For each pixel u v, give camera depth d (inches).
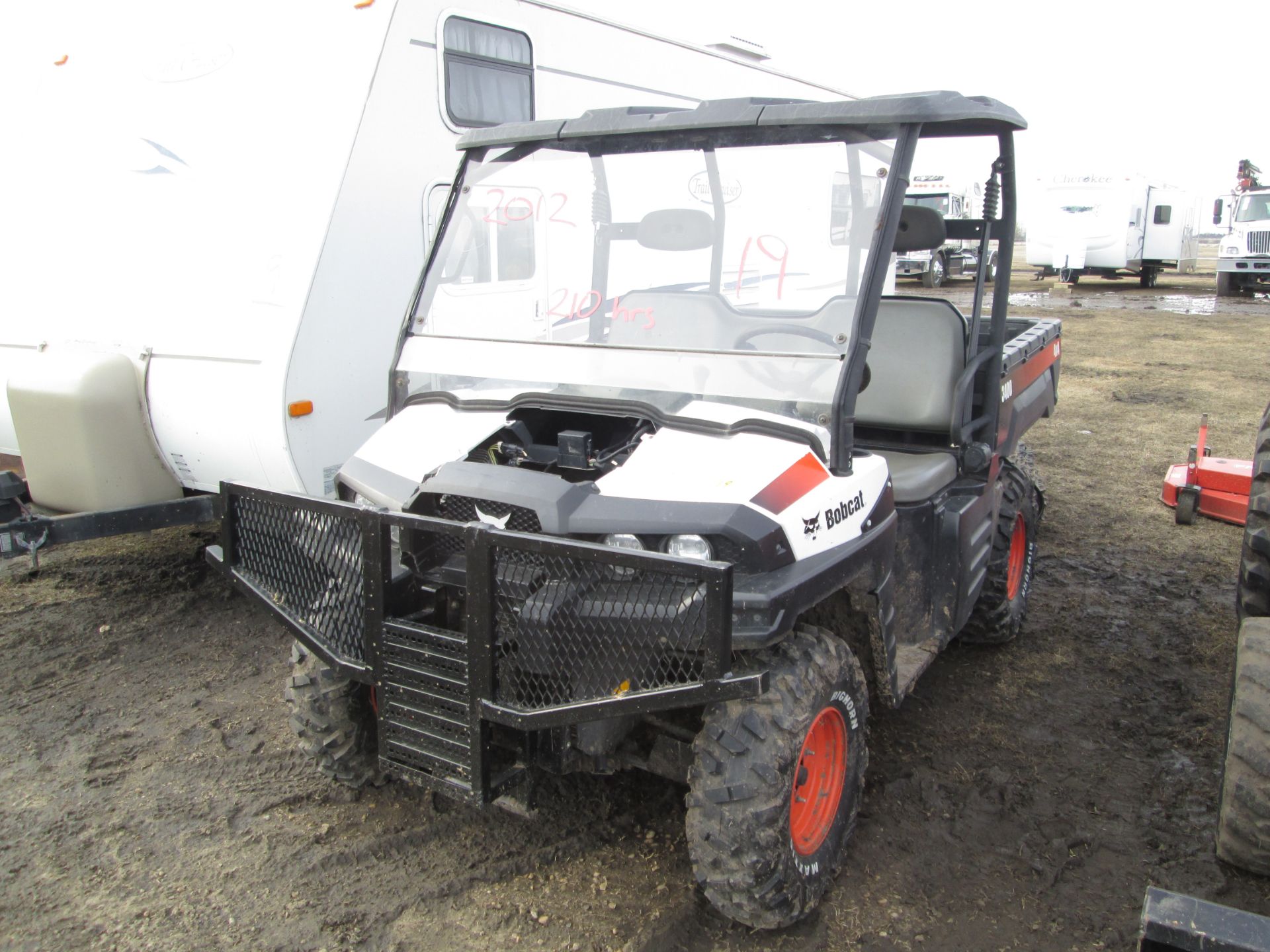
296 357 171.3
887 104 109.2
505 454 119.3
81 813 130.3
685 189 120.7
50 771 140.5
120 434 184.5
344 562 107.4
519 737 105.6
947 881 117.0
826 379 109.0
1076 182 889.5
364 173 176.7
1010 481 177.6
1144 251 911.7
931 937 107.7
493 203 133.4
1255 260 796.0
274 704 161.0
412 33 181.9
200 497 192.2
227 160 183.5
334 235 173.5
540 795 133.0
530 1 210.2
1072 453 323.6
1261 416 373.4
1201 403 398.9
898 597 140.2
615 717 97.4
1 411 211.5
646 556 90.0
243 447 177.6
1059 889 115.6
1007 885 116.3
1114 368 475.8
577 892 114.7
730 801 97.8
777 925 103.3
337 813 130.6
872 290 109.3
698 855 100.3
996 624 171.8
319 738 123.6
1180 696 162.4
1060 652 179.8
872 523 115.1
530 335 128.6
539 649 98.3
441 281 135.4
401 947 106.0
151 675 170.9
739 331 116.5
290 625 113.2
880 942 106.8
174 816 129.8
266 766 142.2
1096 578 215.2
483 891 115.0
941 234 135.5
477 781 100.7
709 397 113.4
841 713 111.1
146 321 187.5
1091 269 929.5
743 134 117.0
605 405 113.6
